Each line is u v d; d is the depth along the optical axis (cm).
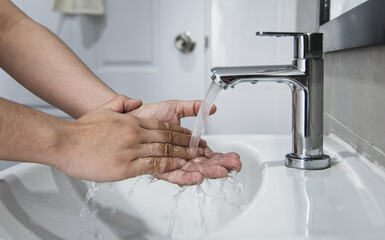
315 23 72
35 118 40
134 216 55
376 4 39
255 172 53
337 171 45
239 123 125
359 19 44
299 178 43
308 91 45
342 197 36
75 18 125
